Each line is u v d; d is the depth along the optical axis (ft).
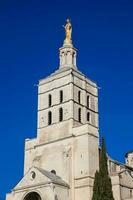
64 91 363.56
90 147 328.70
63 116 353.92
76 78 370.32
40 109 374.02
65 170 329.11
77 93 365.20
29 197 317.01
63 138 343.67
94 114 376.27
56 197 302.45
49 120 364.38
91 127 338.13
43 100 376.07
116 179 321.11
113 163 358.43
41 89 382.42
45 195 302.66
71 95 356.38
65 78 368.07
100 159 295.89
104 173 288.30
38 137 363.15
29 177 318.45
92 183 316.81
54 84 373.81
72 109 351.46
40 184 308.40
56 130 352.90
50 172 331.16
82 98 368.07
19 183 321.93
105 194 280.31
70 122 346.13
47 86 379.14
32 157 359.66
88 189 311.68
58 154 340.59
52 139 351.67
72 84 361.71
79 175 321.73
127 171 343.26
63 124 350.43
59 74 374.02
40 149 355.77
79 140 334.65
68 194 317.01
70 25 405.18
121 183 322.14
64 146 339.98
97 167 327.26
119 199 312.91
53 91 371.76
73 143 336.49
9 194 337.72
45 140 356.59
